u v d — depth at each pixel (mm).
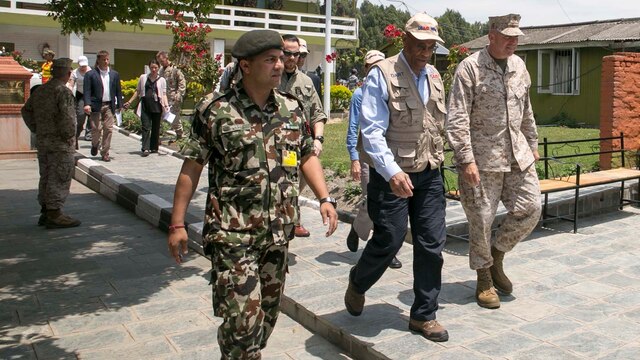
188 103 25016
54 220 7883
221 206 3314
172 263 6457
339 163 10305
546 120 25172
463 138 4516
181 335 4691
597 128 22500
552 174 9391
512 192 4758
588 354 3904
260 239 3312
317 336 4613
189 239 6984
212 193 3365
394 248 4152
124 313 5117
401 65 4160
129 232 7734
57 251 6891
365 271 4289
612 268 5645
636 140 9312
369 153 4059
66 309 5199
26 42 25203
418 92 4133
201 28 15992
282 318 4984
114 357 4332
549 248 6305
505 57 4617
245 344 3248
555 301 4848
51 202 7840
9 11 23734
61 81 7707
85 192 10406
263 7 30719
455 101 4594
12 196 9766
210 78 15539
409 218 4254
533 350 3963
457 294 5023
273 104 3422
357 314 4555
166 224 7664
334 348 4402
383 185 4109
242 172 3287
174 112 14555
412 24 4105
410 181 3965
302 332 4703
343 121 22266
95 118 12469
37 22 24281
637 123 9289
